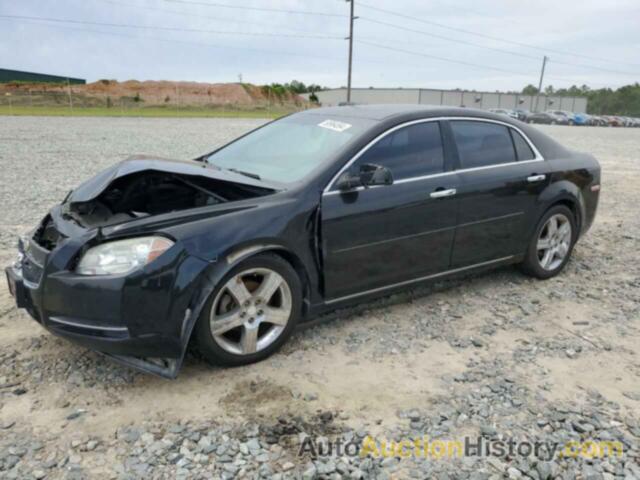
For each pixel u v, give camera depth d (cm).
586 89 12444
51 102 5097
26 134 1991
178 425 283
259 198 343
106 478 244
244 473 250
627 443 280
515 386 331
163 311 298
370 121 408
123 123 2947
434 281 439
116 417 289
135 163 347
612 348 386
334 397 313
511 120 487
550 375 346
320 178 362
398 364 353
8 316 407
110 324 294
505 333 405
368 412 300
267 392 316
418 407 306
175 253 301
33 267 322
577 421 298
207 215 321
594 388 332
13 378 323
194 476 247
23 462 253
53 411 292
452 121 439
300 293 356
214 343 323
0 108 4141
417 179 404
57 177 1031
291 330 359
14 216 712
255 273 335
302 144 412
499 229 461
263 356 348
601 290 500
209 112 5131
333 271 369
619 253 622
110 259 295
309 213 351
